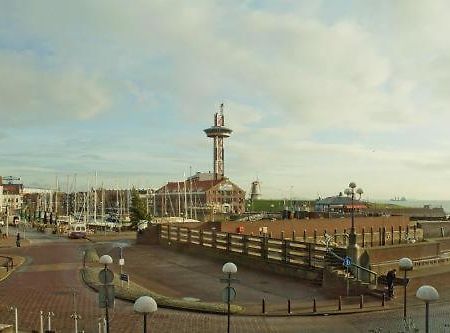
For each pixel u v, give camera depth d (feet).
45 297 85.05
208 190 533.55
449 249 222.28
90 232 264.11
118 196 571.69
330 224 218.38
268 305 83.92
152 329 66.64
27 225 348.18
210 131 552.00
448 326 68.28
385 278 101.45
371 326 70.59
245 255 133.69
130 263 135.95
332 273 102.17
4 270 114.32
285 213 290.97
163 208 529.45
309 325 71.10
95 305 79.20
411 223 260.83
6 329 56.03
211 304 80.84
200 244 156.76
